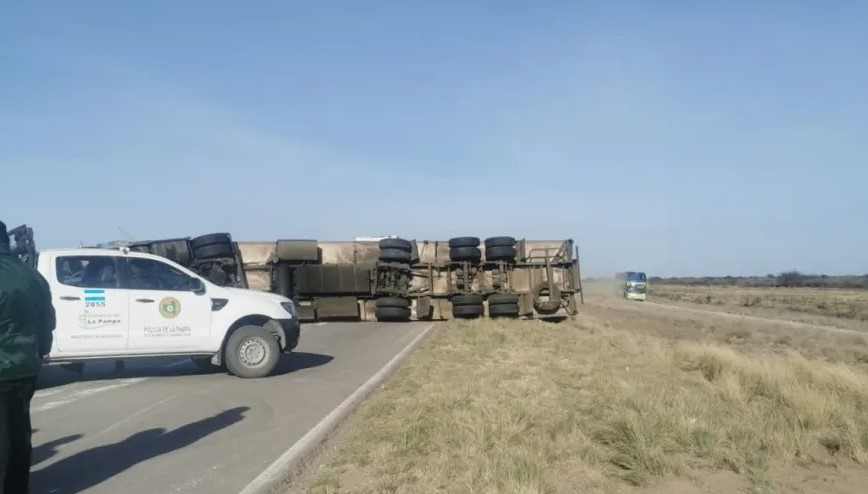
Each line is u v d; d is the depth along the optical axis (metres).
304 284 25.23
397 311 25.05
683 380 11.53
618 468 6.59
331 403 9.52
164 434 7.79
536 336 18.25
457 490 5.66
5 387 5.04
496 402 8.83
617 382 10.34
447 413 8.12
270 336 11.80
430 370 12.02
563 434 7.36
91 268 10.98
